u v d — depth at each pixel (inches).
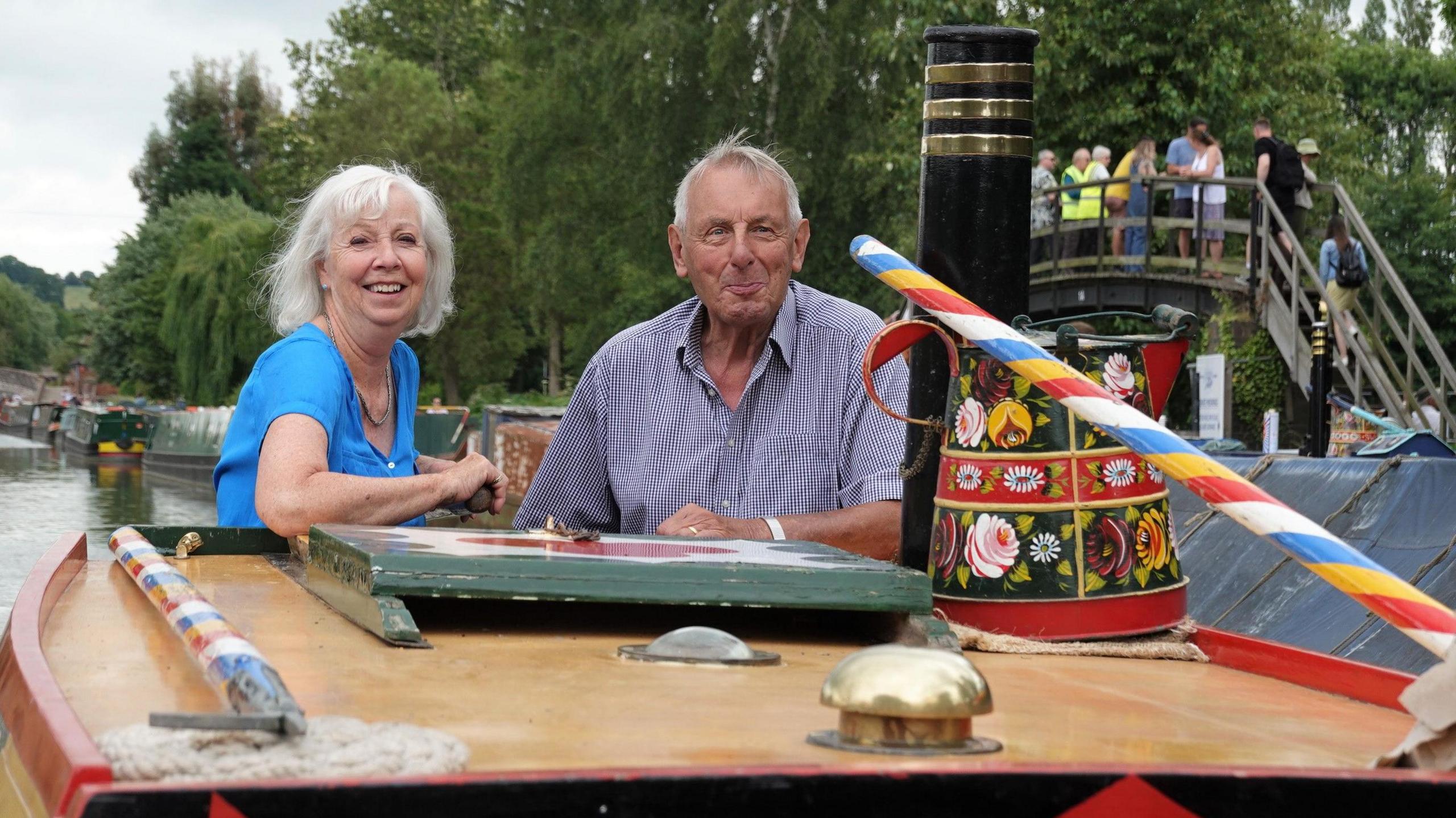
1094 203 754.8
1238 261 667.4
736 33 1066.1
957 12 930.7
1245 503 58.7
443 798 36.9
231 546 114.9
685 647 66.7
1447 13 549.6
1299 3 1096.2
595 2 1213.1
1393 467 176.9
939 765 39.3
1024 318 91.0
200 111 3481.8
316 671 62.0
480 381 2026.3
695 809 38.1
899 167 1016.2
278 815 36.1
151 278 2748.5
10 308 5123.0
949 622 86.5
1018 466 84.0
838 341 135.4
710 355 137.5
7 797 46.6
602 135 1211.9
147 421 1544.0
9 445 2064.5
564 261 1295.5
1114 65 924.6
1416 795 40.8
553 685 59.7
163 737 40.7
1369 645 145.6
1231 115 920.3
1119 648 81.4
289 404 118.2
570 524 144.5
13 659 58.1
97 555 504.1
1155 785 39.9
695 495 135.9
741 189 129.4
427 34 2347.4
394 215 127.3
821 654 72.7
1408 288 1341.0
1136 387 85.9
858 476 132.3
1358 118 1788.9
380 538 83.4
